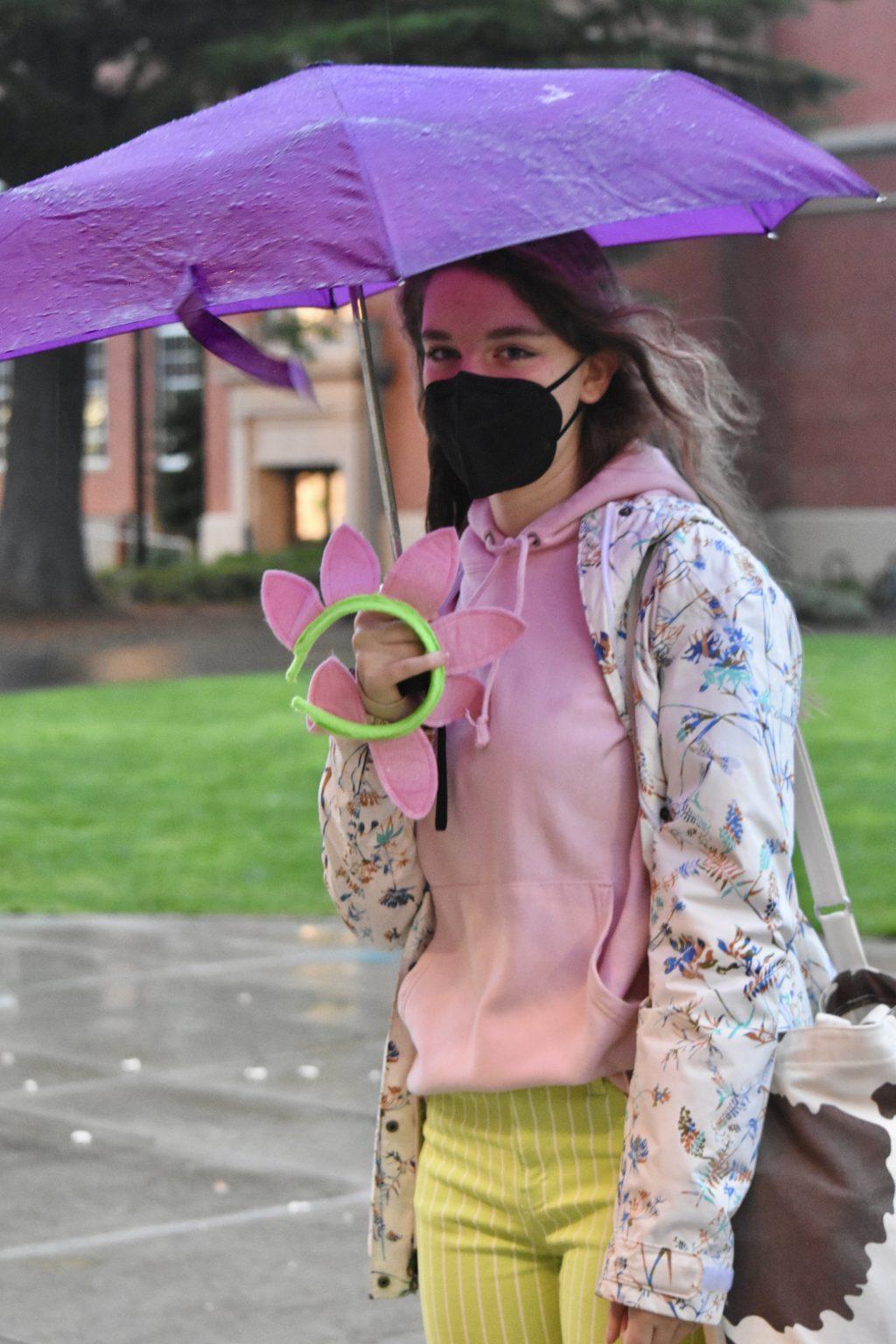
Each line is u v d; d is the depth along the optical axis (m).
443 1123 2.97
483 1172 2.90
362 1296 5.56
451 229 2.33
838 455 42.03
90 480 54.09
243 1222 6.18
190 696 23.75
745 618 2.68
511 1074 2.79
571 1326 2.80
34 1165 6.78
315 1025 8.87
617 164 2.47
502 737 2.81
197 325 2.57
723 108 2.66
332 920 11.52
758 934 2.62
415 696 2.84
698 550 2.72
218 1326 5.33
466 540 3.06
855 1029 2.66
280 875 13.06
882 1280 2.58
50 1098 7.65
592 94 2.59
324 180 2.40
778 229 3.55
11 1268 5.77
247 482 48.50
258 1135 7.12
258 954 10.57
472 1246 2.93
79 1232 6.09
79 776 17.50
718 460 3.11
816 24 40.75
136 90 33.34
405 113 2.51
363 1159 6.82
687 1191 2.55
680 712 2.67
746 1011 2.60
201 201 2.48
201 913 11.85
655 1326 2.59
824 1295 2.58
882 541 41.59
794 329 42.00
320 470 48.16
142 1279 5.68
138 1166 6.75
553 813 2.78
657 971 2.64
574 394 2.90
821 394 42.03
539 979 2.80
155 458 53.59
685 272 41.41
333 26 29.33
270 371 2.63
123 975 10.07
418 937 3.03
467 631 2.79
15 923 11.56
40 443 37.41
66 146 32.19
